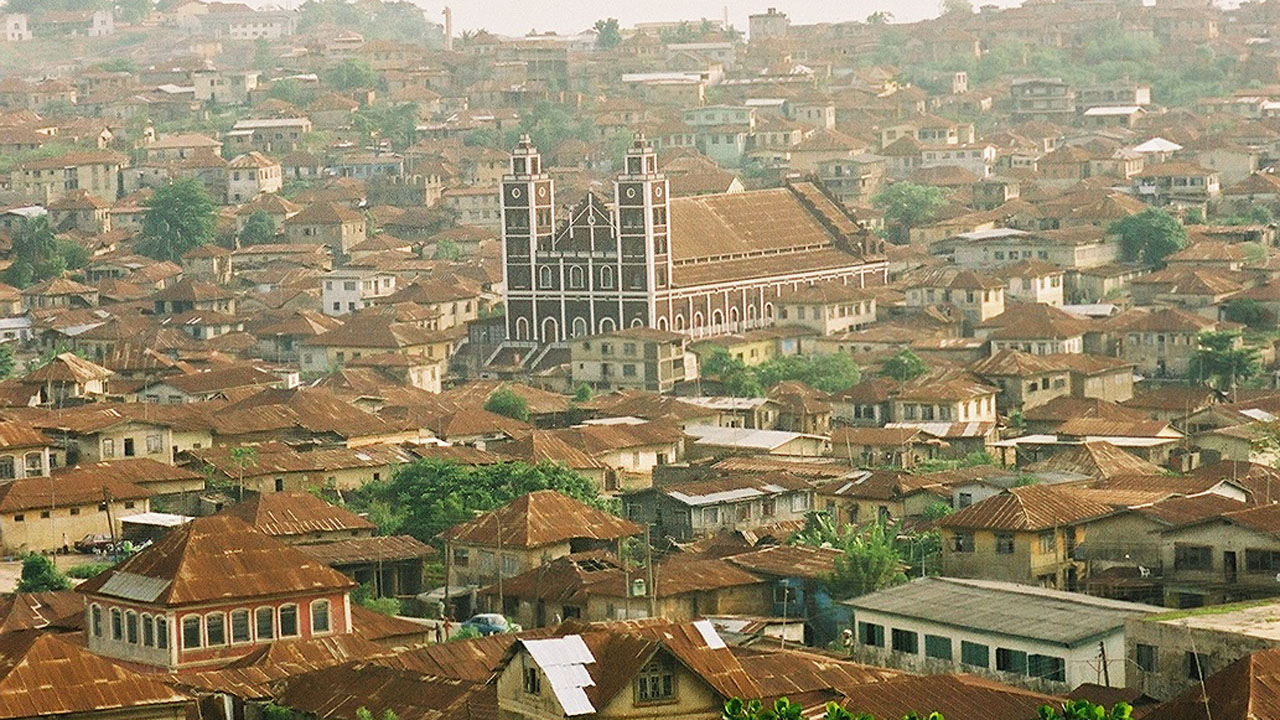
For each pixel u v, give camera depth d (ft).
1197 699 617.21
